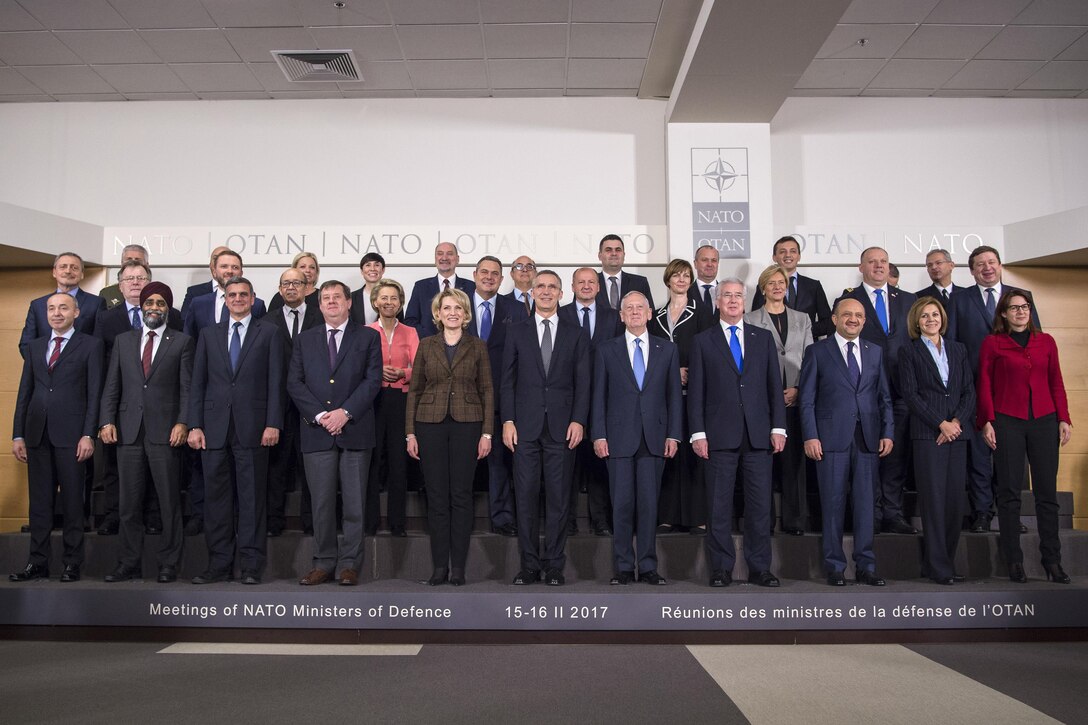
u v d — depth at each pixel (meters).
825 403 4.19
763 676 3.20
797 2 4.78
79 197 6.86
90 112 6.92
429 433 4.09
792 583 4.15
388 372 4.51
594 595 3.77
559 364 4.14
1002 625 3.79
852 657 3.51
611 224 6.80
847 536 4.43
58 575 4.44
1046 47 6.09
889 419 4.22
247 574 4.07
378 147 6.91
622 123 6.91
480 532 4.84
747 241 6.44
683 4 5.45
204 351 4.19
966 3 5.49
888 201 6.90
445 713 2.73
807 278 5.41
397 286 4.64
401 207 6.87
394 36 5.91
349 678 3.17
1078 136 6.98
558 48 6.09
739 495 4.87
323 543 4.10
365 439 4.10
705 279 5.28
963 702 2.86
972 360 4.93
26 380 4.33
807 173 6.91
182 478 4.95
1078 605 3.84
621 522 4.09
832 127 6.95
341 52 6.11
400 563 4.34
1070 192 6.93
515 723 2.63
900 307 4.98
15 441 4.31
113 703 2.84
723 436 4.06
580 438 4.11
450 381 4.12
